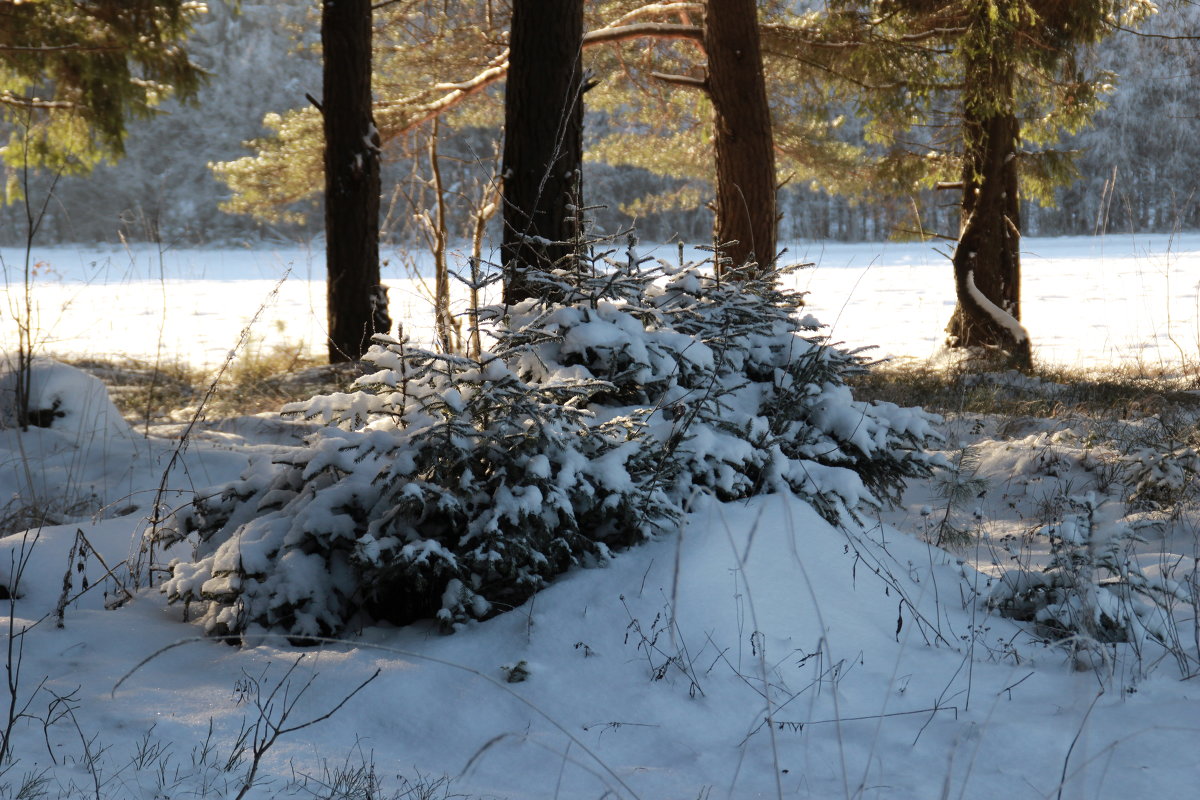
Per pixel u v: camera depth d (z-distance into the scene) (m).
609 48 16.22
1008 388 11.60
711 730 3.13
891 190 16.78
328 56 12.06
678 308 5.16
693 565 3.88
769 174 11.38
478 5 15.90
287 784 2.71
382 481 4.07
